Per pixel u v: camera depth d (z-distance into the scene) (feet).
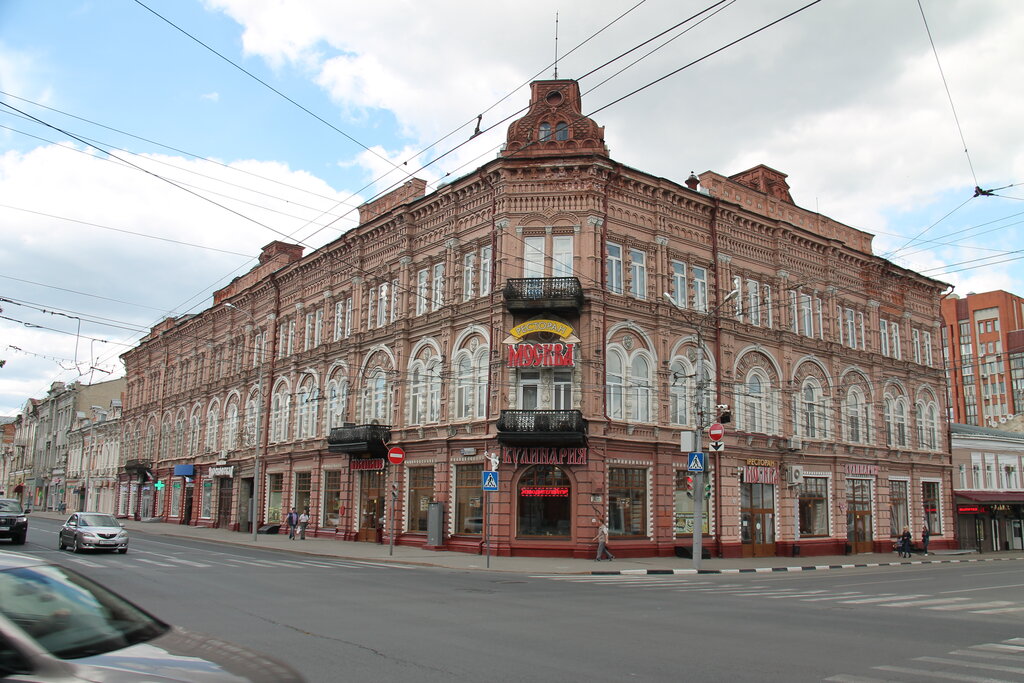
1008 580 78.07
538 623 40.73
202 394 182.60
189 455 185.98
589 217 99.40
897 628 41.09
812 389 125.39
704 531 104.99
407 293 115.65
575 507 92.94
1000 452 176.76
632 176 103.55
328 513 128.57
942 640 37.22
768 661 31.24
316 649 32.07
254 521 122.21
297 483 138.82
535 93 104.47
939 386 152.76
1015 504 165.07
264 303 159.22
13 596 18.75
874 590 64.08
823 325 129.39
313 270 141.79
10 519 97.40
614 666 29.78
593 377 95.61
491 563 84.84
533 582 67.05
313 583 59.47
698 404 89.15
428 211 114.21
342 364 128.36
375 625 38.83
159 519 197.77
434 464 104.63
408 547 106.01
